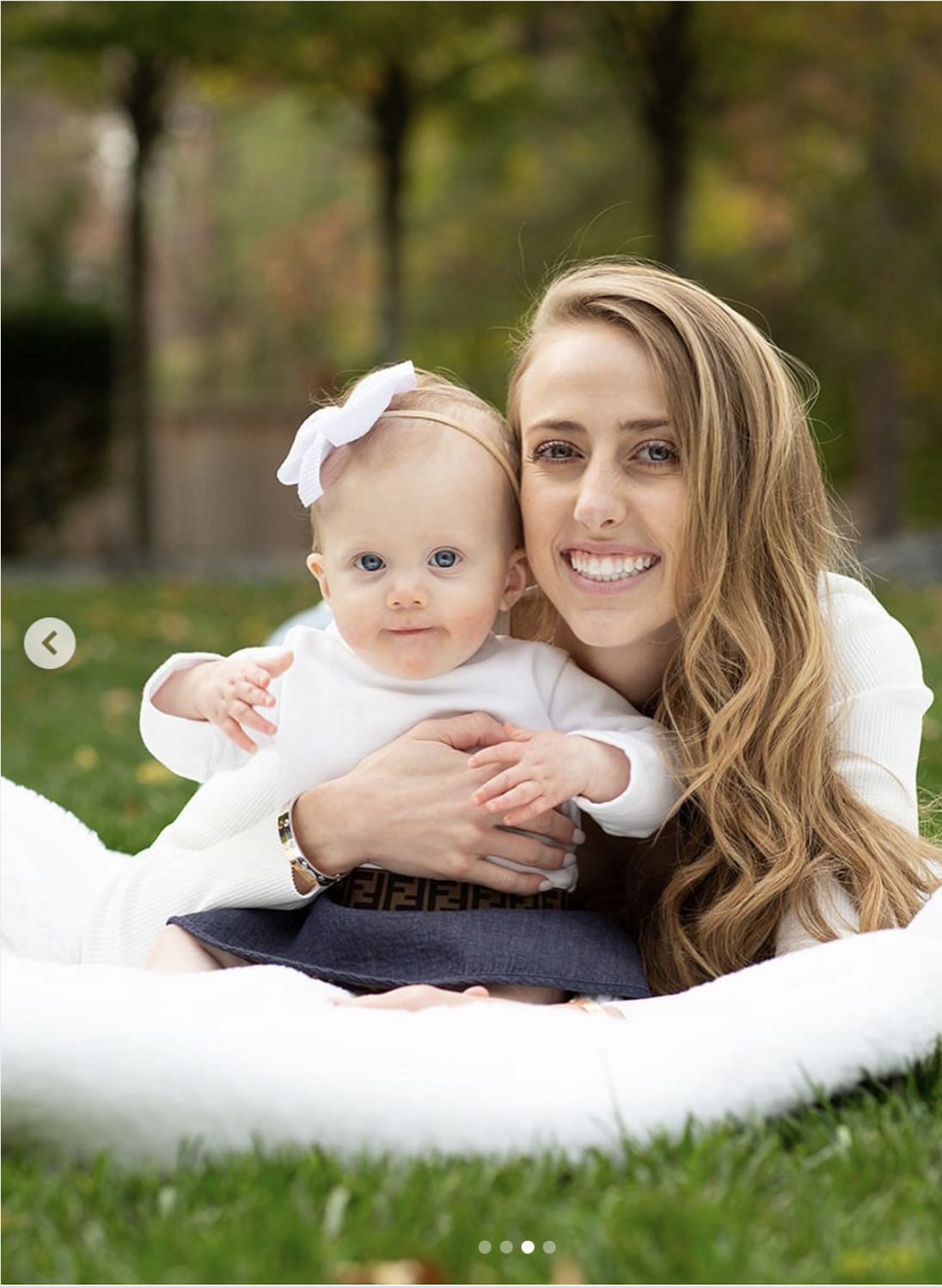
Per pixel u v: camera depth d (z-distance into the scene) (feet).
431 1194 5.91
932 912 7.39
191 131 66.23
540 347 8.47
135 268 51.37
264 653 8.66
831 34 49.44
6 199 71.00
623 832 8.24
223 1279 5.33
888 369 64.18
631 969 7.94
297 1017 6.60
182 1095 6.35
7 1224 5.84
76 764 18.24
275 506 61.93
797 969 7.12
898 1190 6.06
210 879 8.48
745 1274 5.33
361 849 8.13
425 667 8.22
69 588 41.96
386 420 8.27
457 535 8.11
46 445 52.90
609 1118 6.41
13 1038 6.37
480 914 7.91
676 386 8.05
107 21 44.50
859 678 8.61
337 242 79.82
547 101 57.72
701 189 63.62
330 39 45.85
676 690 8.58
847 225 58.18
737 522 8.25
